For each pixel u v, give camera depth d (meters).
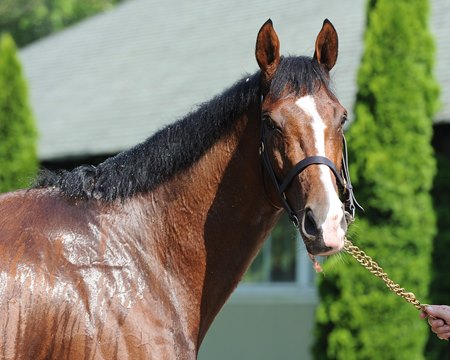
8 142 13.89
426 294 11.21
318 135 4.66
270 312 15.31
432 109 11.37
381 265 10.98
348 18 16.23
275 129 4.73
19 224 4.75
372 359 10.93
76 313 4.59
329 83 4.91
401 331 10.94
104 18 23.42
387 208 10.97
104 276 4.72
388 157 11.04
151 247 4.95
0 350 4.44
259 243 5.14
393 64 11.18
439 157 12.41
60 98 18.66
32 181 5.16
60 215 4.83
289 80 4.81
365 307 10.96
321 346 11.40
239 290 15.65
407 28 11.27
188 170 5.05
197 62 17.48
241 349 15.53
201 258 5.00
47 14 37.06
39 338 4.53
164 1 22.66
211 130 5.05
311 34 16.09
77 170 5.02
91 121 16.61
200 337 5.01
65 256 4.70
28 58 22.44
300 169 4.62
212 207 5.04
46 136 16.58
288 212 4.75
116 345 4.60
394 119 11.08
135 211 4.99
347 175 4.91
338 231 4.47
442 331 5.42
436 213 12.16
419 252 11.14
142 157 5.07
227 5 20.27
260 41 4.94
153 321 4.73
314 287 14.96
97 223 4.87
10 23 36.88
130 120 15.88
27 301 4.52
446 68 13.00
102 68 19.56
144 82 17.66
